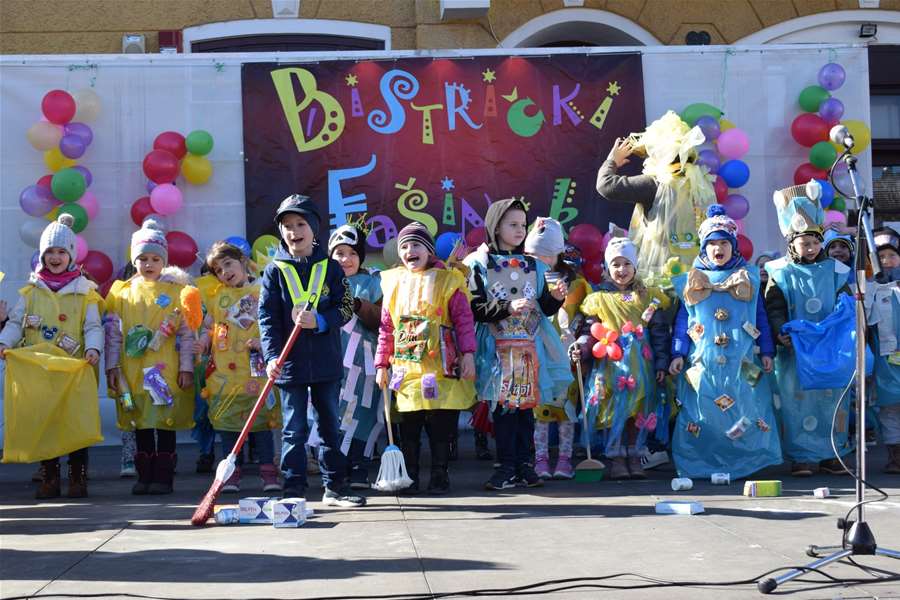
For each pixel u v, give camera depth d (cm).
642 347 671
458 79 944
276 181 930
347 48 1152
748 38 1179
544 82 948
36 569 409
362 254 678
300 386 561
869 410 728
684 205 741
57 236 659
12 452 625
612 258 686
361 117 938
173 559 424
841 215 901
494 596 355
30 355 631
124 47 1115
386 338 604
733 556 415
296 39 1148
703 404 658
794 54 959
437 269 605
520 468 636
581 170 946
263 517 514
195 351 662
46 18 1119
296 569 401
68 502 615
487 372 618
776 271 681
